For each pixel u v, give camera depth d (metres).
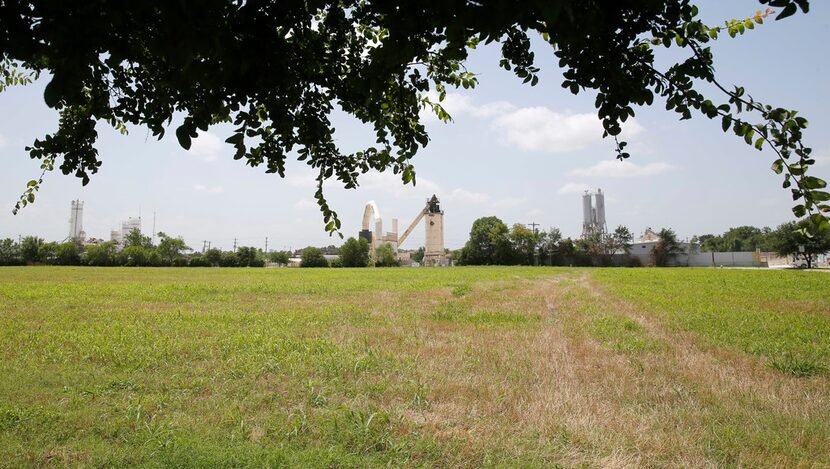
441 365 7.41
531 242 86.94
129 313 14.13
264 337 9.80
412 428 4.77
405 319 13.22
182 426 4.81
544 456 4.24
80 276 38.28
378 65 1.94
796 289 23.78
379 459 4.19
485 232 90.06
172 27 1.34
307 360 7.64
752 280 31.34
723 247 125.50
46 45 1.45
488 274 43.88
